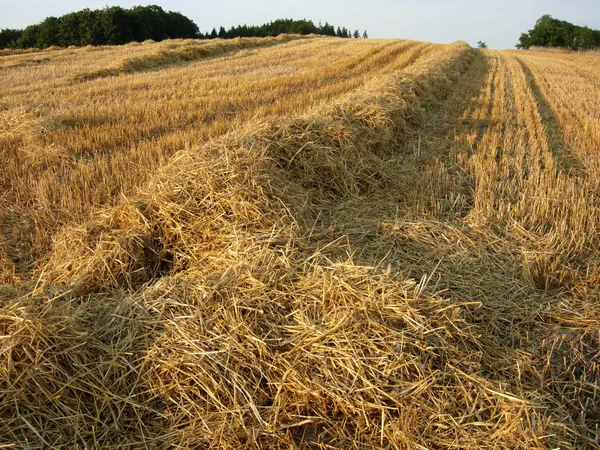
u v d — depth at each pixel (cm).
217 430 235
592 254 423
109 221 412
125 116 869
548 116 999
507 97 1198
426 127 863
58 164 609
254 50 2372
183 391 253
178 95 1110
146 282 360
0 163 607
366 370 258
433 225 458
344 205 517
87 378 256
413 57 2159
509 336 320
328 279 315
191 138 712
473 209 498
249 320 283
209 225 404
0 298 292
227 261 352
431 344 275
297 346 269
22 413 232
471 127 867
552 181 575
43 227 441
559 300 362
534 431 236
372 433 240
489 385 260
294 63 1858
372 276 316
